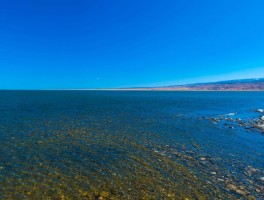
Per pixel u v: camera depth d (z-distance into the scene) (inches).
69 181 441.7
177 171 499.2
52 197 378.9
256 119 1301.7
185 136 845.8
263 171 503.8
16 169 496.4
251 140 788.0
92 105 2193.7
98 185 426.3
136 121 1192.8
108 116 1371.8
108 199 374.6
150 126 1050.1
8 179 444.8
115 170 501.7
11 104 2084.2
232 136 850.1
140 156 600.7
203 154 624.4
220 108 2033.7
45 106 1963.6
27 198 374.3
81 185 425.4
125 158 582.9
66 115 1376.7
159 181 446.6
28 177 456.8
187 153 631.8
